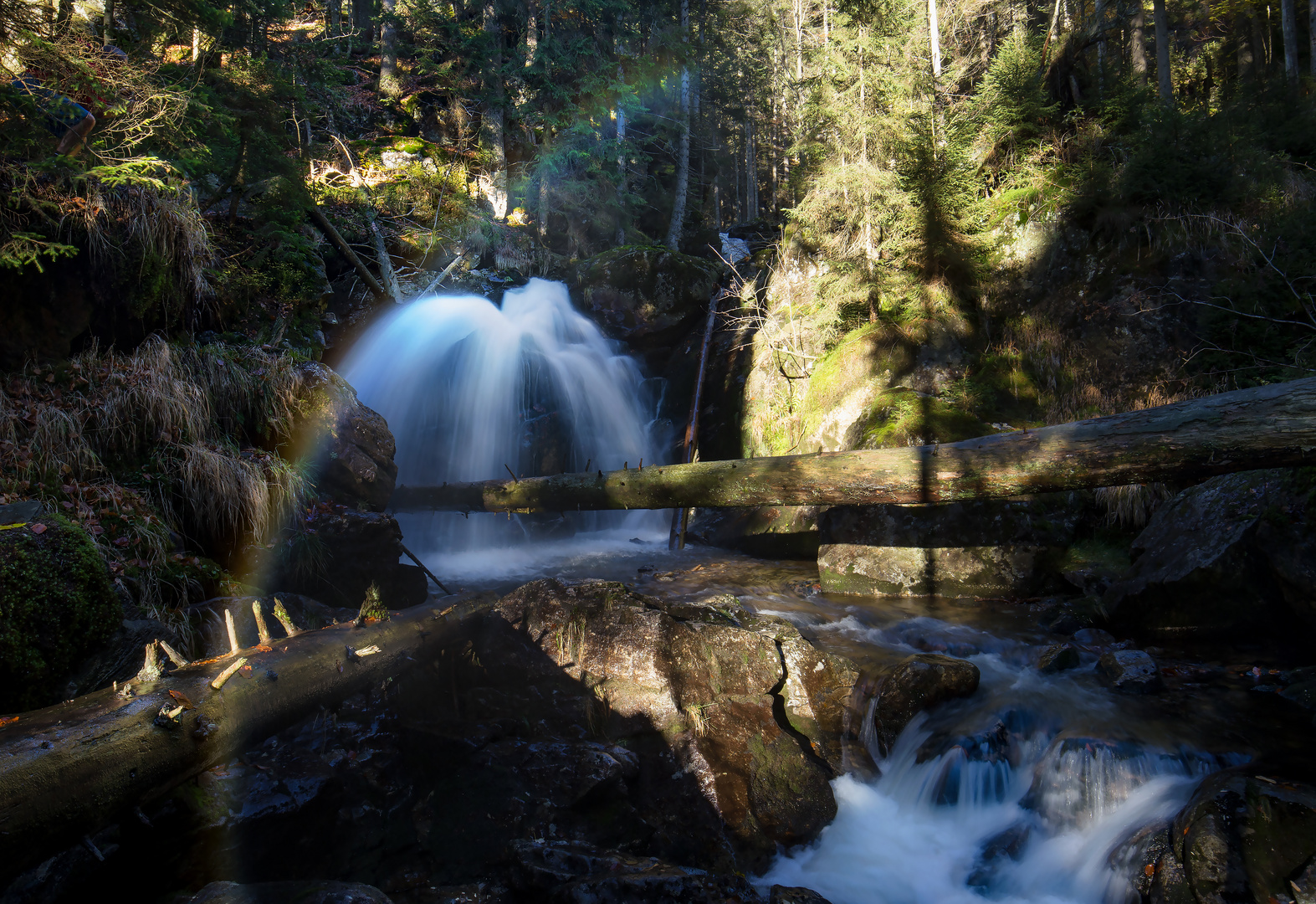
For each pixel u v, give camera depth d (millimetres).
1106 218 9648
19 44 5062
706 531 11148
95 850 2373
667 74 19031
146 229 5520
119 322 5535
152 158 5332
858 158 11602
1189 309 8750
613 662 4750
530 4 19000
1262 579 5469
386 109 19250
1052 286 10055
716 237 19453
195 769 2756
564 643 4883
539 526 10977
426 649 4363
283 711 3152
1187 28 23422
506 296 14008
